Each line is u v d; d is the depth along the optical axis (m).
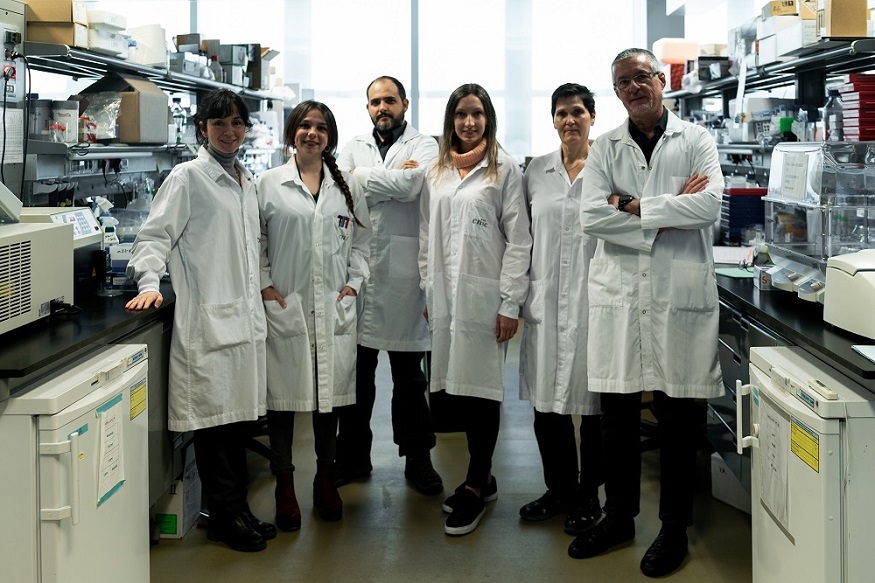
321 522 3.14
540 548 2.92
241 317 2.82
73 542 1.90
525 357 3.11
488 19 8.20
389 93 3.52
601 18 8.16
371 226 3.31
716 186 2.63
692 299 2.68
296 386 2.99
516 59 8.23
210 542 2.99
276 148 6.04
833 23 2.94
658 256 2.69
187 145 4.38
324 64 8.26
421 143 3.55
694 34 7.74
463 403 3.12
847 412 1.80
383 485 3.52
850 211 2.55
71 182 3.47
